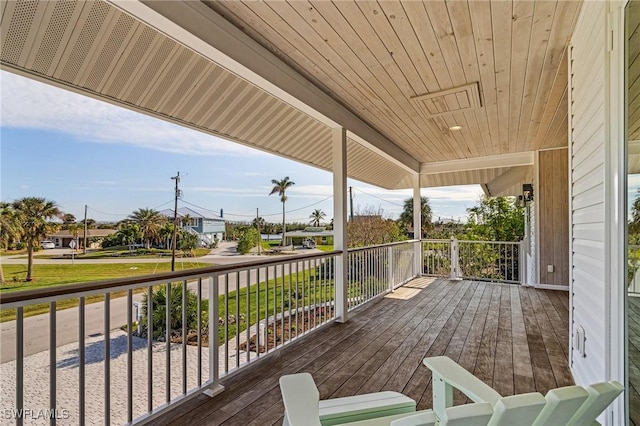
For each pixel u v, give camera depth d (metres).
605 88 1.64
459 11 2.11
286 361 2.78
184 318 2.07
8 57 1.88
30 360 3.72
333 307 4.06
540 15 2.14
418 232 7.08
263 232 25.22
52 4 1.73
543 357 2.85
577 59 2.22
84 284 1.53
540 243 5.79
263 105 3.43
